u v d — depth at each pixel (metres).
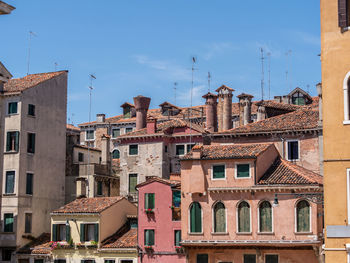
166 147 59.75
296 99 68.06
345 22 28.53
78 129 83.69
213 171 45.31
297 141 48.84
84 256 51.53
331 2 28.94
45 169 58.94
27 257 54.16
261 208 43.91
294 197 42.94
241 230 44.22
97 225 51.41
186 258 45.66
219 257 44.72
